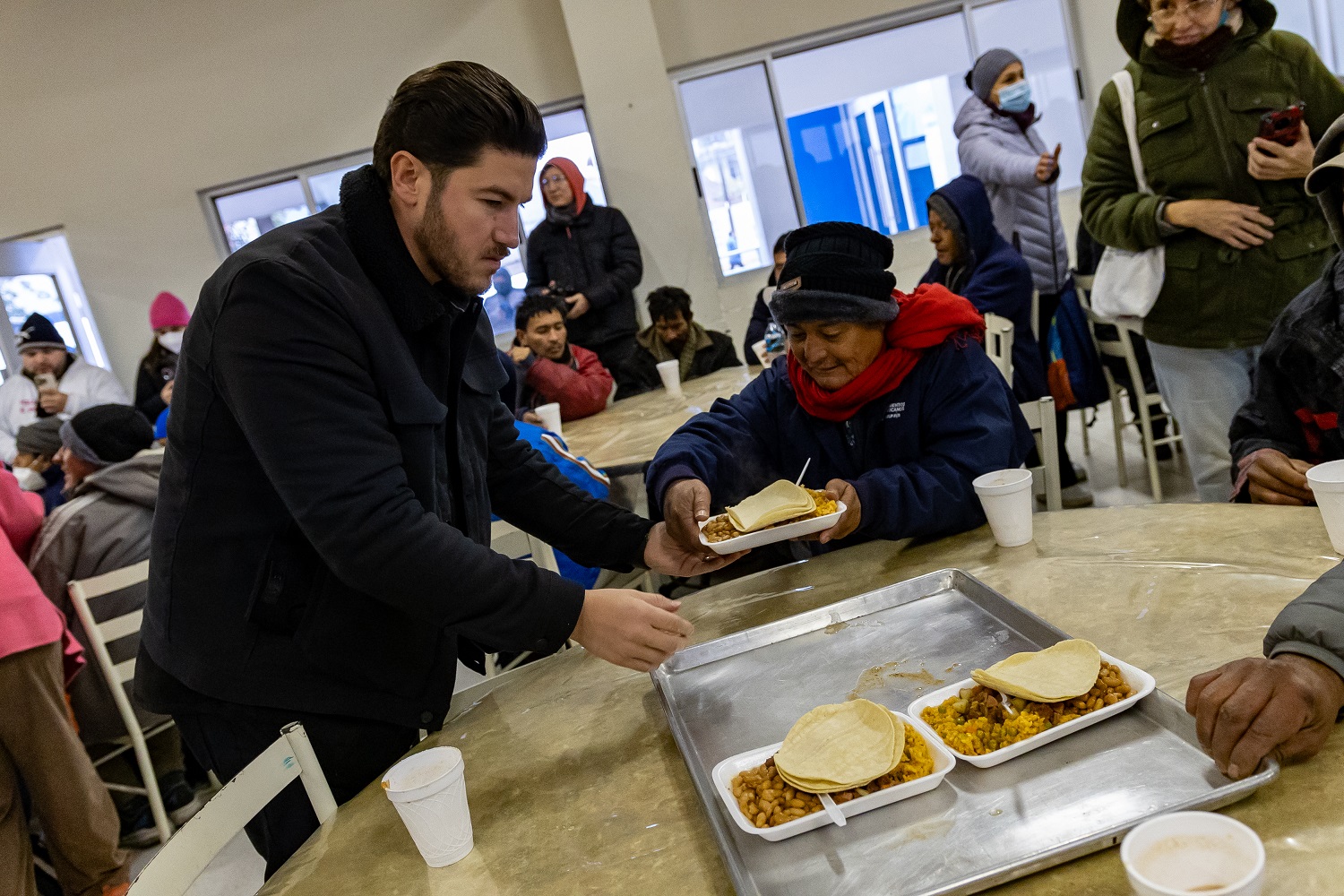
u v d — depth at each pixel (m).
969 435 1.47
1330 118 2.20
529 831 0.91
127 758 3.03
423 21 5.45
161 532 1.18
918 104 5.64
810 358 1.57
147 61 5.42
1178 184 2.28
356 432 1.04
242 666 1.17
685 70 5.56
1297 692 0.71
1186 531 1.25
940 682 1.00
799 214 5.75
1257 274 2.22
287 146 5.58
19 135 5.43
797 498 1.40
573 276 4.85
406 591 1.02
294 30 5.45
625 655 1.05
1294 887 0.62
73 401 4.73
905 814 0.78
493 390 1.40
